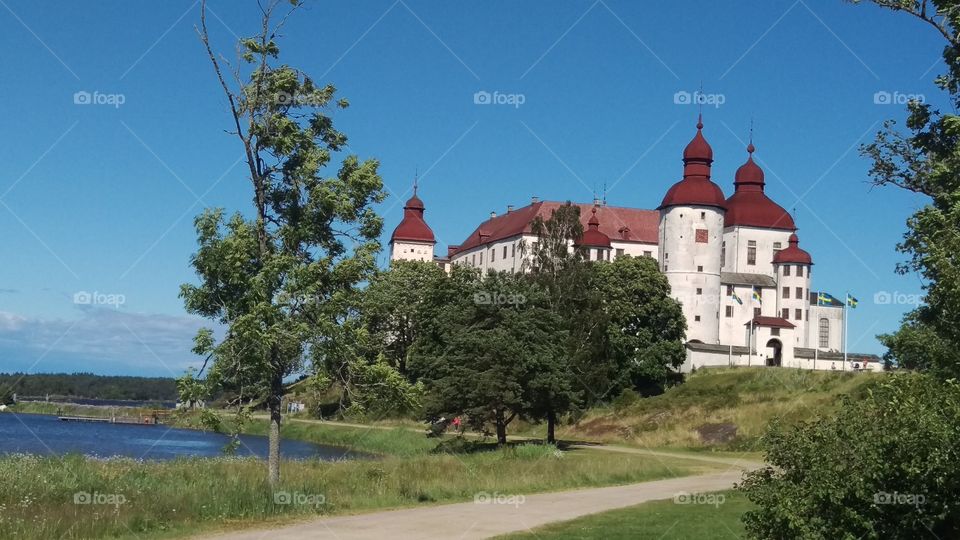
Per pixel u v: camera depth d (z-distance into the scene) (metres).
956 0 28.64
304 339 26.06
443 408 54.97
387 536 20.34
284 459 38.78
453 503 27.31
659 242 122.50
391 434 71.69
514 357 53.47
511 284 57.47
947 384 15.05
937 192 29.80
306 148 27.22
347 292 27.08
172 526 21.31
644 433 70.12
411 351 82.31
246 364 25.47
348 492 27.45
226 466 32.62
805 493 14.46
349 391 27.69
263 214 27.17
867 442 14.34
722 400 73.69
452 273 87.38
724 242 131.62
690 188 118.75
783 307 125.94
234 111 26.89
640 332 97.19
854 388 67.31
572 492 31.38
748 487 16.02
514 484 32.06
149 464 32.72
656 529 21.70
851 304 92.81
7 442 61.88
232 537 19.95
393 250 161.38
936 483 13.60
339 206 26.52
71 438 69.44
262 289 25.02
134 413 111.81
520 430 78.94
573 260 72.38
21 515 20.30
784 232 130.62
